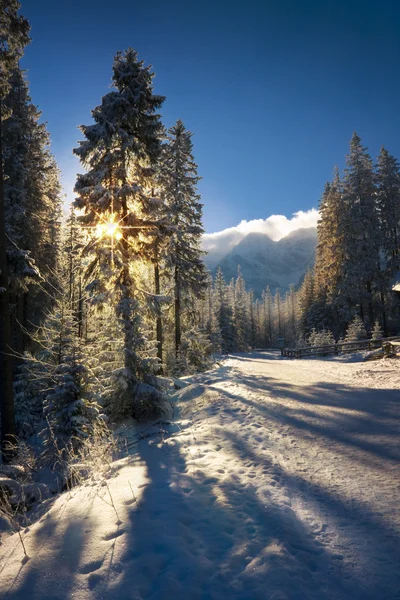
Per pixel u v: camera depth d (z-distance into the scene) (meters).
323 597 2.84
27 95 20.19
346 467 5.56
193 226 23.42
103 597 2.90
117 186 11.84
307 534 3.76
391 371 15.53
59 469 7.80
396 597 2.80
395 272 37.94
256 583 2.99
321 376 16.55
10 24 10.05
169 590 2.91
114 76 12.23
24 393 13.31
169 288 22.80
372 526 3.87
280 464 5.77
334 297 39.75
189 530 3.88
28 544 3.78
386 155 40.16
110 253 11.32
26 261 13.34
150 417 10.66
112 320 11.38
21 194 17.97
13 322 18.97
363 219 38.00
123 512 4.30
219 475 5.32
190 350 25.11
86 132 11.62
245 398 11.43
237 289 94.69
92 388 9.38
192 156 23.59
